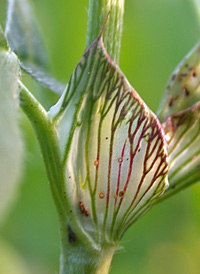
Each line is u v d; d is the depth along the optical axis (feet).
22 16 0.23
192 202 0.35
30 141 0.29
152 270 0.37
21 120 0.16
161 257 0.37
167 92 0.23
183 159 0.22
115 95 0.19
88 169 0.20
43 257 0.36
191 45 0.36
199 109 0.22
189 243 0.37
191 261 0.37
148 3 0.36
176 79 0.23
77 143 0.19
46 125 0.19
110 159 0.20
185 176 0.22
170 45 0.36
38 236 0.36
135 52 0.36
